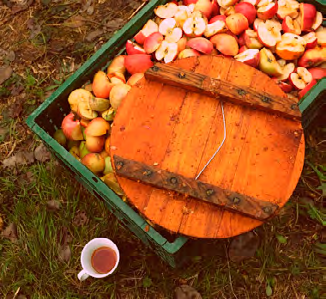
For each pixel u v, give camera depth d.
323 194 1.04
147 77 0.83
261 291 0.99
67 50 1.30
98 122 0.96
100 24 1.32
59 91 0.97
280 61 0.99
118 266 1.04
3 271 1.06
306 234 1.03
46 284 1.04
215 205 0.74
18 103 1.24
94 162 0.95
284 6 1.01
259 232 1.03
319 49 0.99
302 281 0.99
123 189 0.77
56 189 1.12
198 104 0.81
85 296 1.02
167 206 0.75
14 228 1.09
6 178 1.15
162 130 0.80
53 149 0.92
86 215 1.09
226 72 0.84
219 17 1.02
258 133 0.78
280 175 0.76
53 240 1.07
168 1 1.09
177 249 0.78
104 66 1.06
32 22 1.34
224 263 1.02
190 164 0.77
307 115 0.95
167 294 1.00
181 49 1.02
